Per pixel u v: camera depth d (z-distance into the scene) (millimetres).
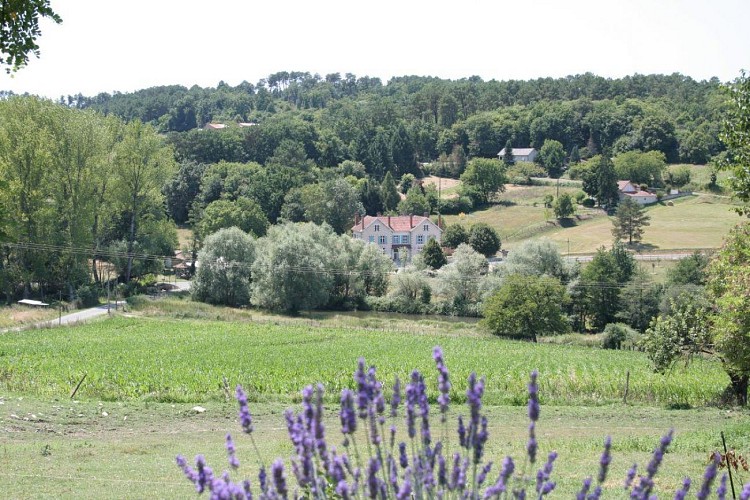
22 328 87812
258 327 96125
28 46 17703
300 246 115938
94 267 121812
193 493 19203
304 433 6879
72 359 63656
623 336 92562
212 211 161250
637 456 25500
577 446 28391
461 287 117500
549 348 85062
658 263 136500
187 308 110375
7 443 30328
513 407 45781
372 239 177000
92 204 113250
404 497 6414
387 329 99625
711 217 189875
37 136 107562
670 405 47625
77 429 34844
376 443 7184
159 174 127188
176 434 34656
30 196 105562
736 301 40219
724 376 60531
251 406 43938
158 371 57062
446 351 78438
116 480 21250
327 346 79188
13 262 107938
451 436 30578
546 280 98688
